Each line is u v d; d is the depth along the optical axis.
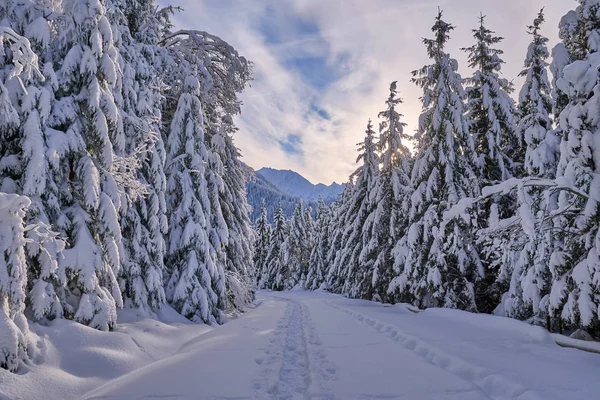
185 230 12.46
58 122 7.32
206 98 15.31
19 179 6.80
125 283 9.94
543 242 8.72
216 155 15.69
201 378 5.42
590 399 4.24
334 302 21.80
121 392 4.85
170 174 13.09
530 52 15.12
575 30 9.44
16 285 5.27
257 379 5.39
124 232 10.26
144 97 10.93
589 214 7.43
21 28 7.34
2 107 5.64
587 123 7.64
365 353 7.09
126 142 10.45
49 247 6.63
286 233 56.72
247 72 16.83
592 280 7.30
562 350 7.07
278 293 44.59
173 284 12.18
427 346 7.37
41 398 4.84
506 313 12.00
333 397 4.59
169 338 8.96
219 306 13.77
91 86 7.83
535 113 12.36
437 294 14.87
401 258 18.06
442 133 16.55
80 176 7.70
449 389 4.84
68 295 7.58
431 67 17.20
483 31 16.97
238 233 18.67
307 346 7.79
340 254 34.12
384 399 4.52
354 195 28.02
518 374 5.25
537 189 10.46
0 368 4.92
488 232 9.80
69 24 7.78
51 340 6.17
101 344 6.83
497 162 15.93
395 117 22.98
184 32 15.84
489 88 16.55
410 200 18.83
